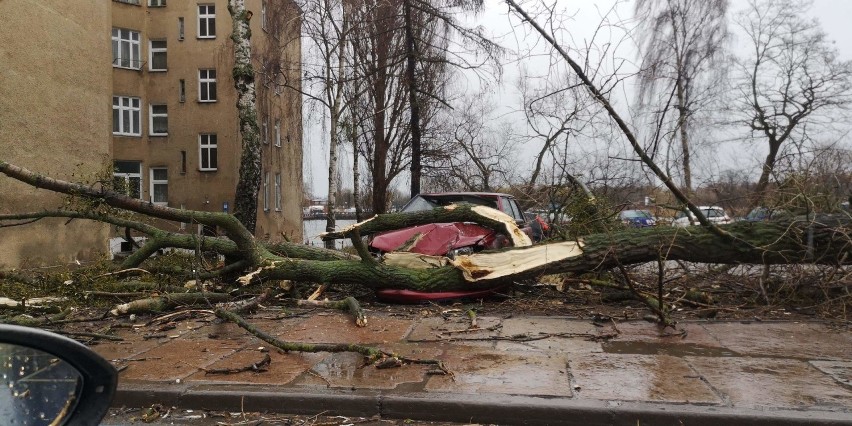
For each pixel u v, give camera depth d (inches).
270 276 287.6
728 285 303.3
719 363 181.2
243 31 515.5
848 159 295.3
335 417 150.7
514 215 400.2
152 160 1048.2
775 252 266.4
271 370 177.0
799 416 135.8
